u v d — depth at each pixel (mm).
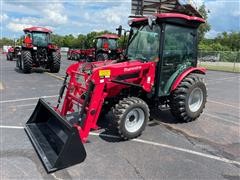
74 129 4266
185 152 4824
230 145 5184
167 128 6023
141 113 5324
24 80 12961
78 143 4262
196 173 4109
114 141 5242
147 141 5270
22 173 4020
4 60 29297
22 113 7027
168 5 10719
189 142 5273
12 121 6332
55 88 10773
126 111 5086
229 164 4422
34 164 4289
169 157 4613
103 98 4973
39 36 16297
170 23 5875
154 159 4527
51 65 16234
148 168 4227
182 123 6391
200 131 5910
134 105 5160
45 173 4035
